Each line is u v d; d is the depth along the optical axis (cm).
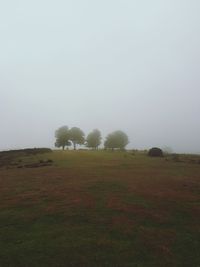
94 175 3441
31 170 4153
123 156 6119
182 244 1399
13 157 6116
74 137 9125
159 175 3506
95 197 2289
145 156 6244
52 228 1611
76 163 4847
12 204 2161
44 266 1184
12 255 1279
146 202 2145
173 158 5825
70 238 1460
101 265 1192
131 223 1681
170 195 2386
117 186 2725
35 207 2050
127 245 1379
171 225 1664
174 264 1205
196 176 3497
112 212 1888
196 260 1242
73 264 1198
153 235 1504
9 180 3325
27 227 1638
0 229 1616
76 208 1983
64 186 2777
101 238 1459
